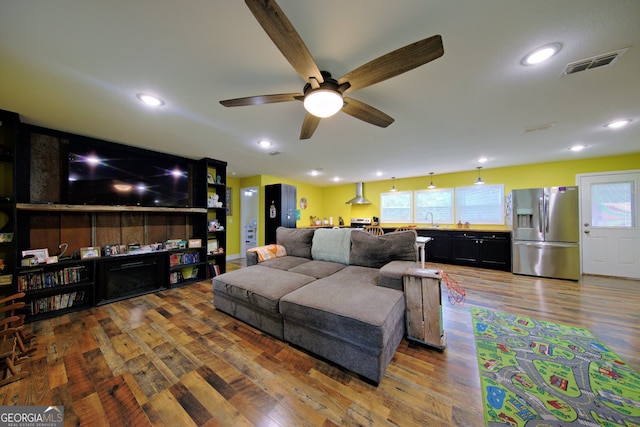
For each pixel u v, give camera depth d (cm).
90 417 125
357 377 156
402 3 108
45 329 221
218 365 169
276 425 121
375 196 655
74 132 268
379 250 269
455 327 222
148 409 131
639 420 122
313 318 170
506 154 377
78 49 134
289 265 298
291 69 156
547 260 389
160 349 188
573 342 194
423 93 187
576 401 134
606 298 294
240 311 235
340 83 138
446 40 130
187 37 127
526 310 259
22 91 180
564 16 113
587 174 410
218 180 425
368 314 154
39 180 257
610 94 187
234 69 156
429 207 574
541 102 201
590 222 407
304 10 111
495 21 116
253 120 238
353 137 292
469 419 123
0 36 122
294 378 156
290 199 524
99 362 171
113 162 304
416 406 132
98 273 284
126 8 108
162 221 372
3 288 232
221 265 427
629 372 157
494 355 178
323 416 126
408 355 179
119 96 189
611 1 105
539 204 396
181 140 299
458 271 436
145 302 291
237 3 107
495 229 475
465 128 262
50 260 254
